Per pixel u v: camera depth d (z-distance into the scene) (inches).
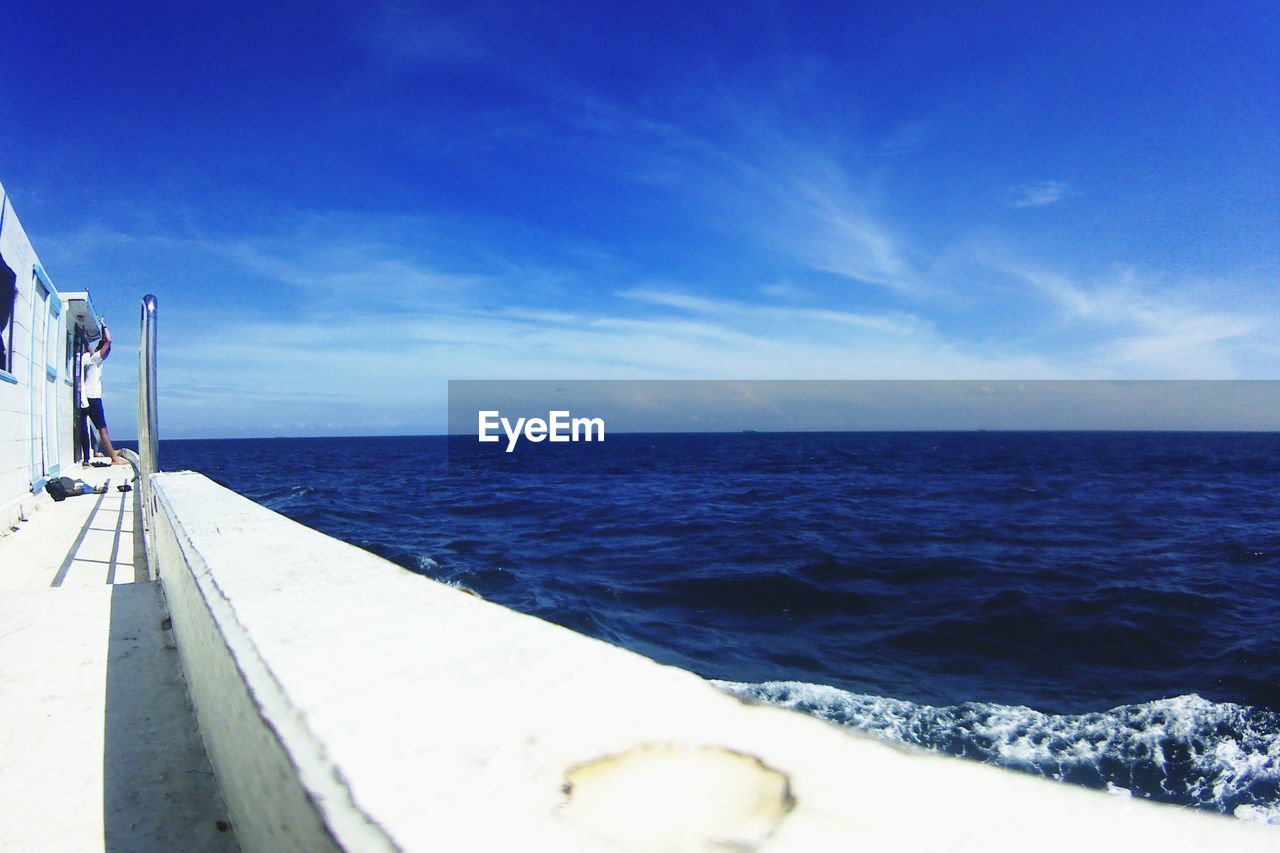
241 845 45.4
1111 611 335.9
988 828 21.1
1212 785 178.1
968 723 213.2
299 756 28.0
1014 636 301.3
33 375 308.8
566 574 414.6
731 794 23.7
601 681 34.3
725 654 279.0
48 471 350.6
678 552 488.4
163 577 121.9
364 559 64.6
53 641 99.7
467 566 435.5
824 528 605.9
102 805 59.7
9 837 55.3
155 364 224.4
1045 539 550.3
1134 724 211.6
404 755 27.4
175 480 169.2
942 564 441.1
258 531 83.3
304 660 38.2
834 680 249.9
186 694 81.8
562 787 24.7
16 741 70.9
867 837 20.6
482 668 36.2
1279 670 254.2
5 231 249.0
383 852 21.7
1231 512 742.5
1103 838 20.3
